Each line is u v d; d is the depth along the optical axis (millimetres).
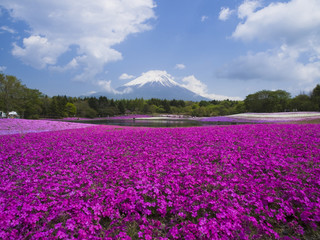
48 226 3486
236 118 51656
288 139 10219
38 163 7398
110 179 5477
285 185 4734
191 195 4301
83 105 91625
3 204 3895
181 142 10633
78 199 4230
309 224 3533
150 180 5316
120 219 3764
